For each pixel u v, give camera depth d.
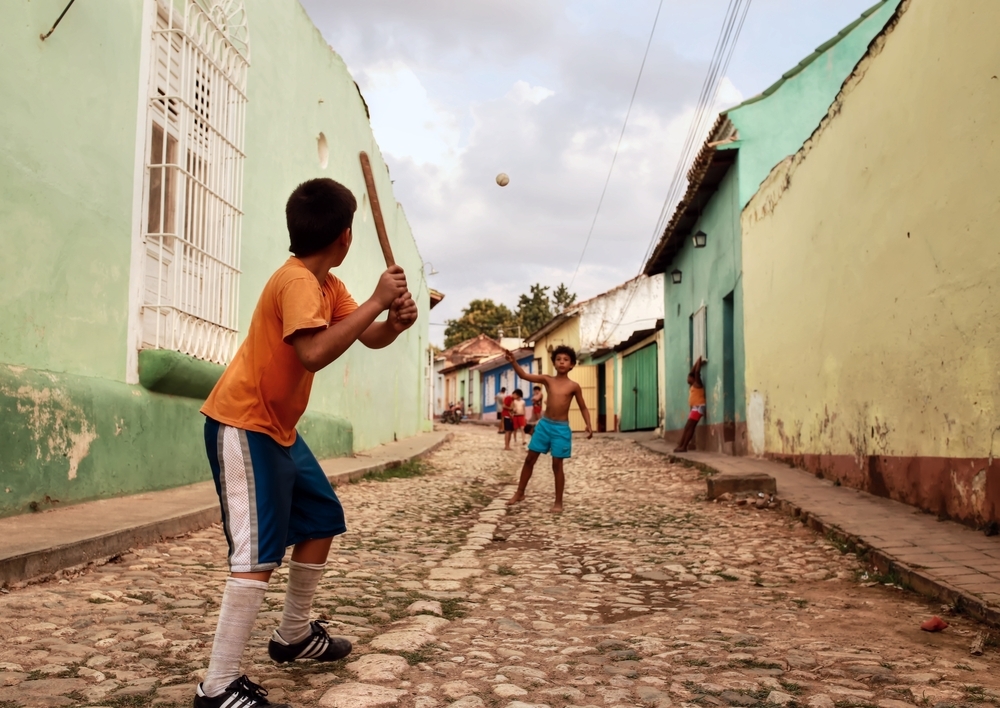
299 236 2.59
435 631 3.58
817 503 7.41
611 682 2.93
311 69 11.32
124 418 6.44
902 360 7.19
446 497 9.23
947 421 6.38
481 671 3.00
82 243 6.05
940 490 6.48
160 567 4.64
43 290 5.63
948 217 6.34
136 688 2.63
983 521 5.82
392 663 2.99
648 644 3.45
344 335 2.40
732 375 14.03
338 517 2.79
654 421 21.94
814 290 9.56
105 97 6.34
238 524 2.42
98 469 6.09
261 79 9.48
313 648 2.89
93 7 6.17
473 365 46.47
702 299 15.85
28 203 5.48
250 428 2.47
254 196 9.27
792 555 5.77
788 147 12.88
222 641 2.38
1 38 5.23
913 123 6.93
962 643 3.59
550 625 3.85
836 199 8.82
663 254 18.67
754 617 4.08
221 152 7.97
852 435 8.41
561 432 8.32
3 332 5.27
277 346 2.48
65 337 5.88
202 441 7.77
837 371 8.82
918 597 4.54
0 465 5.09
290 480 2.56
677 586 4.93
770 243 11.38
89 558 4.55
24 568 4.02
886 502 7.35
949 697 2.81
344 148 13.03
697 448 15.96
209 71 7.79
